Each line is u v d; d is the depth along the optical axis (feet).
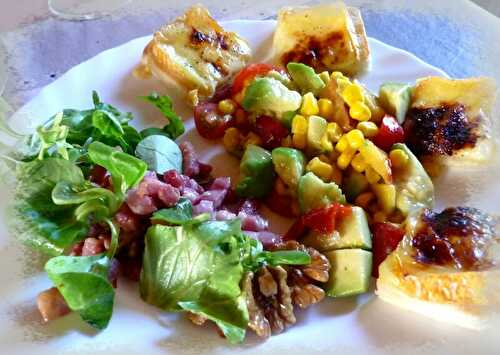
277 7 1.41
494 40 1.30
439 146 1.03
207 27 1.21
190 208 0.89
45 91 1.14
